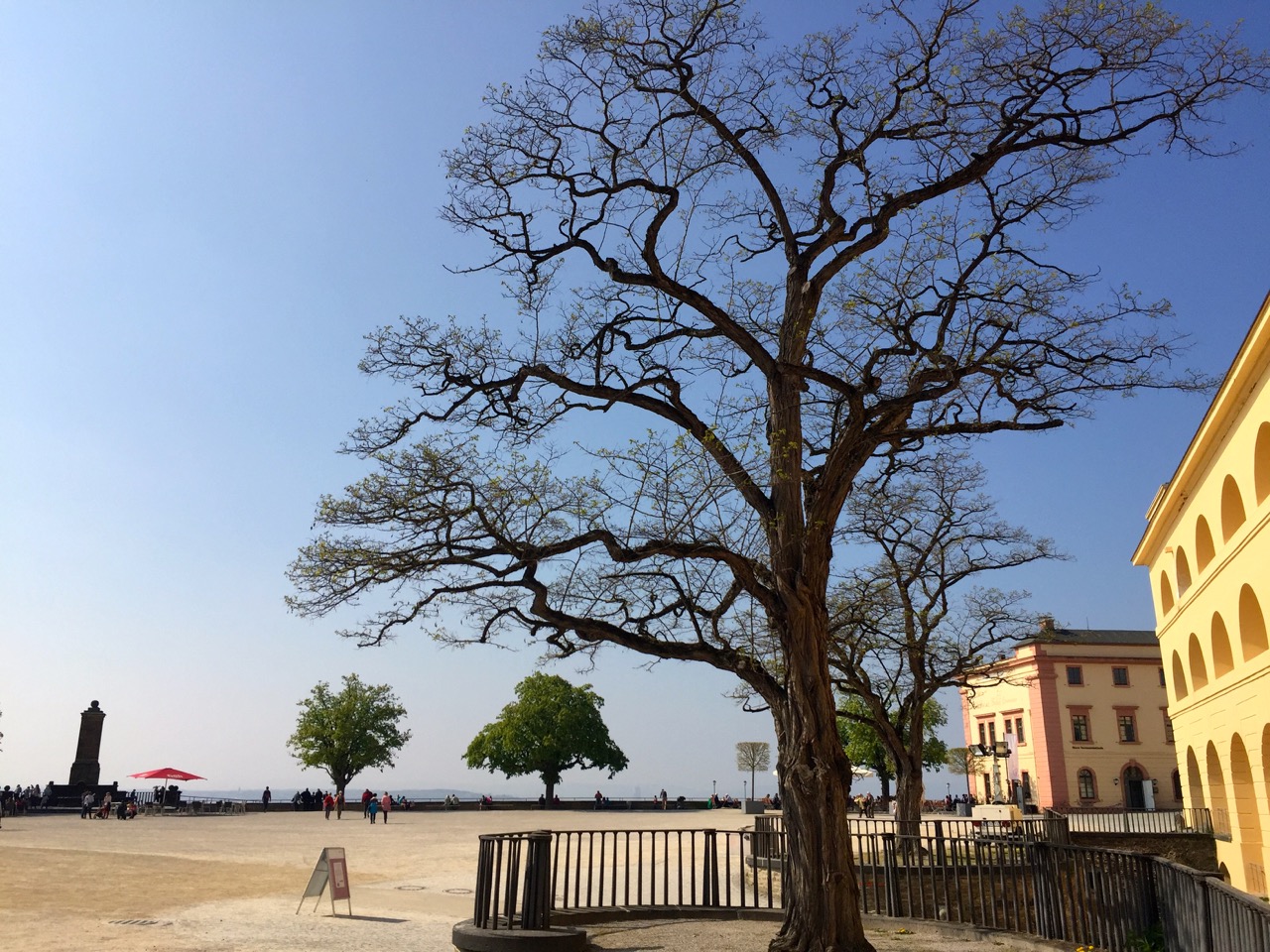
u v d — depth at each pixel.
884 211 13.34
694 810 69.38
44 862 22.14
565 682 78.06
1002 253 14.45
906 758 26.78
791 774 11.51
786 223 13.73
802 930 11.00
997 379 13.25
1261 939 7.94
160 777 60.78
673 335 14.05
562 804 73.00
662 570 12.55
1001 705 71.19
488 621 12.94
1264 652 23.19
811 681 11.64
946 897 14.73
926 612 27.45
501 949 11.46
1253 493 22.19
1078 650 66.44
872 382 12.32
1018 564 28.39
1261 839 25.81
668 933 13.41
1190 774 33.69
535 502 12.27
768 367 12.92
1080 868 12.38
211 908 15.16
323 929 13.36
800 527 12.09
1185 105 13.22
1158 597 36.09
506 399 13.98
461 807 67.31
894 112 13.82
